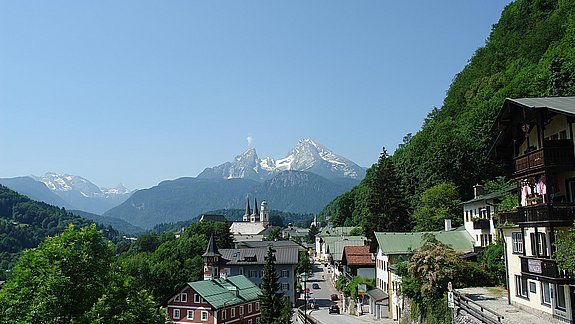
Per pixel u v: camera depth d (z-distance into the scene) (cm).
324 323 5625
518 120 3209
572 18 9000
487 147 8412
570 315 2666
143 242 17275
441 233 6238
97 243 2525
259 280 10806
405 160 11469
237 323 7731
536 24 11162
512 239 3441
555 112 2744
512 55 11344
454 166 8288
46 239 2469
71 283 2250
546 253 2931
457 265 4012
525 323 2828
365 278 7319
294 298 10262
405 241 6241
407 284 4269
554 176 2927
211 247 10869
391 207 8688
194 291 7369
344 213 18125
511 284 3450
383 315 6175
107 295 2372
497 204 4956
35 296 2175
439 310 3597
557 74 7619
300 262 13212
